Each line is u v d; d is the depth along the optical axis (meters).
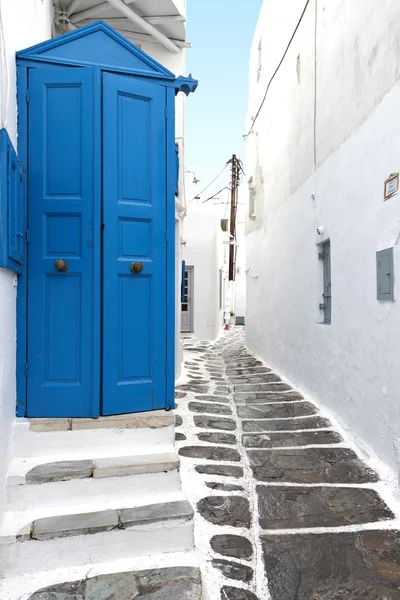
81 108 3.22
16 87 3.16
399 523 3.08
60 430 3.12
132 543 2.61
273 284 8.84
